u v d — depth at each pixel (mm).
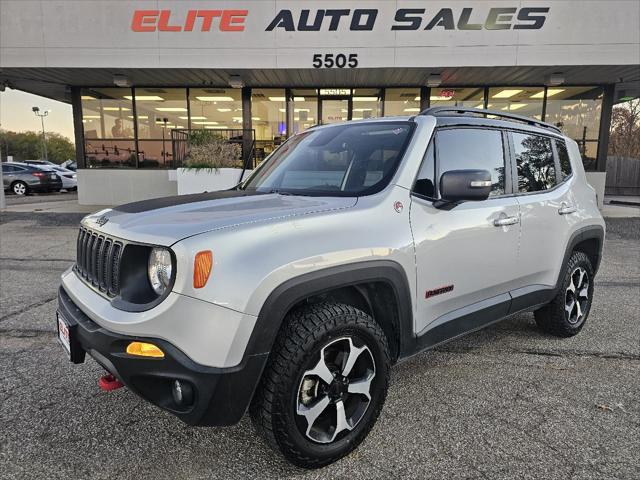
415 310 2553
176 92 14062
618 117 33469
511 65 10930
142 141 14344
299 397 2100
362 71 11664
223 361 1880
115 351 1938
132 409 2752
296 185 2965
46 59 11250
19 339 3801
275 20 11078
